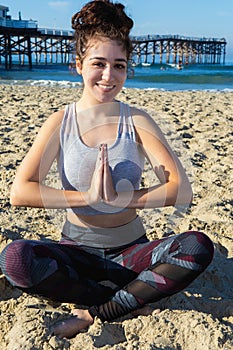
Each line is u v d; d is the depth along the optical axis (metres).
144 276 2.09
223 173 4.76
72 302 2.20
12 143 5.80
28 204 2.12
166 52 58.12
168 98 11.73
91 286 2.19
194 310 2.22
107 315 2.13
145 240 2.31
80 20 2.12
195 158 5.30
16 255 2.04
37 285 2.07
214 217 3.61
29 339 1.99
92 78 2.11
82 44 2.12
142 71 37.19
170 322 2.12
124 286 2.20
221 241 3.14
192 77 24.28
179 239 2.08
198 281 2.60
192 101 11.04
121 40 2.08
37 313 2.17
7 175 4.52
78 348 1.95
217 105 10.27
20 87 15.41
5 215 3.51
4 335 2.10
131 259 2.19
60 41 46.28
